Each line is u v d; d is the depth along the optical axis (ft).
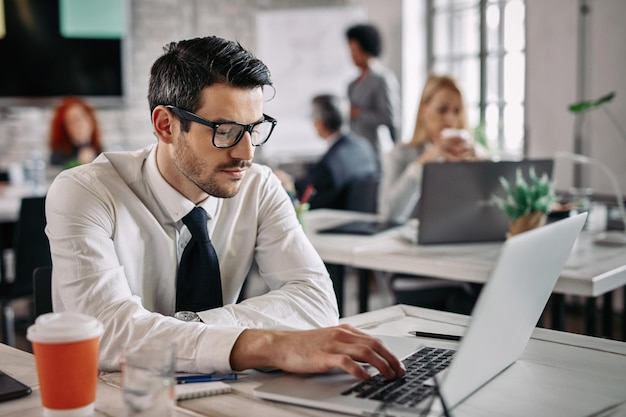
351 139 14.96
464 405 3.72
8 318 11.40
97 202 5.07
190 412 3.68
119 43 20.45
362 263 8.31
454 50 19.51
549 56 14.43
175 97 4.80
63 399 3.53
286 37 21.49
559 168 14.44
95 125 17.31
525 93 14.92
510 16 17.56
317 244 8.73
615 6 13.37
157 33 21.07
